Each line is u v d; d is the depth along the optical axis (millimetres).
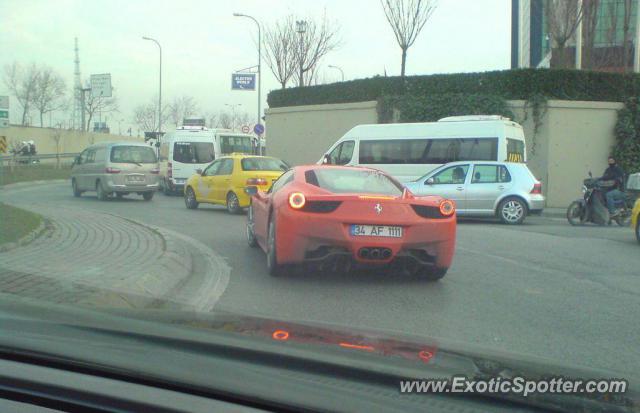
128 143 20906
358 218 6832
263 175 15547
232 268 8516
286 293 7027
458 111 23125
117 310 3635
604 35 30875
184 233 12109
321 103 27578
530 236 12453
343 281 7699
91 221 12523
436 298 6918
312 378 2453
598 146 22047
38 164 41812
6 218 11461
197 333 3045
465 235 12586
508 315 6227
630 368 4613
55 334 2980
